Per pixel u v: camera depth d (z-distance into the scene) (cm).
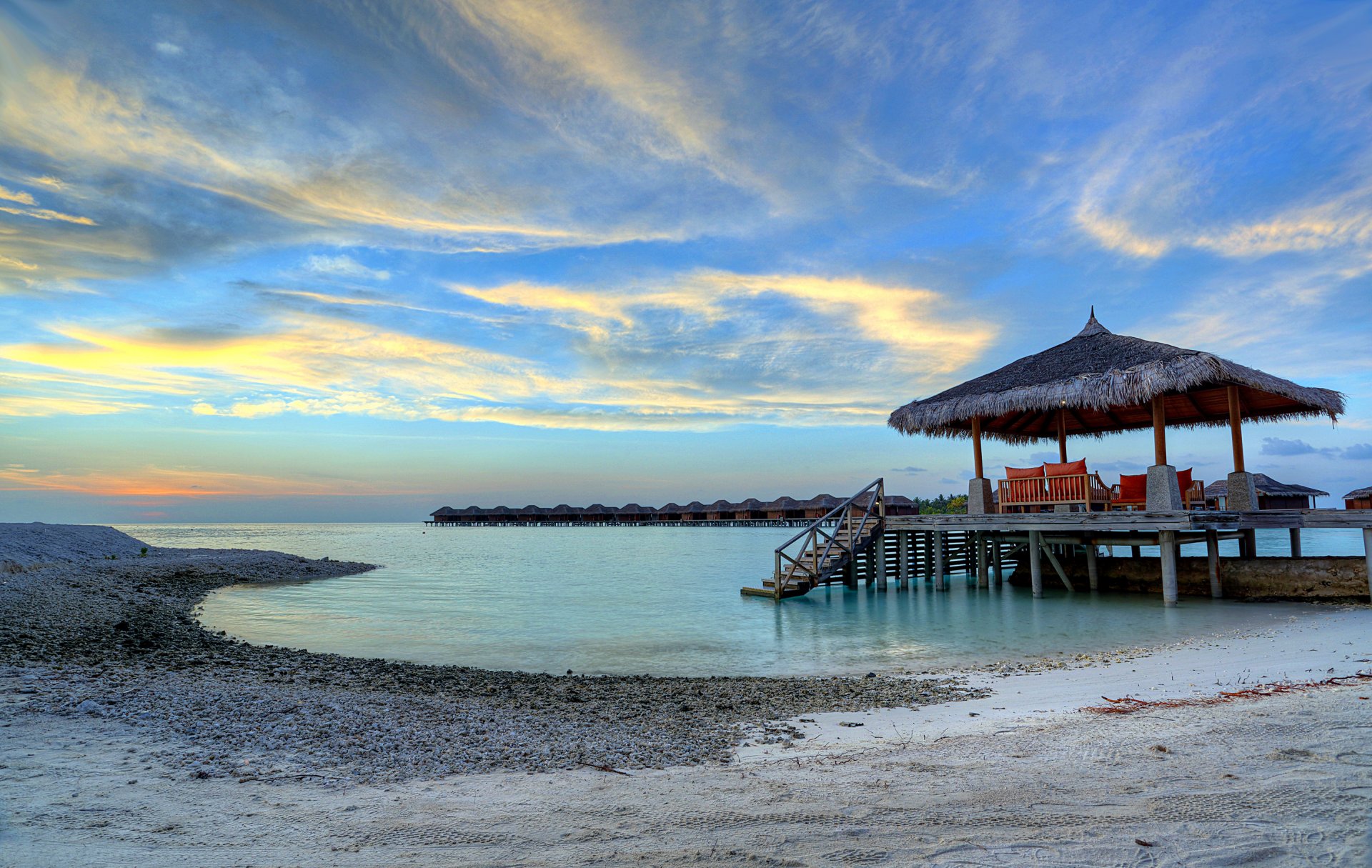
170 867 341
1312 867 308
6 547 2623
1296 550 1711
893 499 6331
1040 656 1103
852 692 867
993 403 1825
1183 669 886
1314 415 1933
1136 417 2272
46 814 411
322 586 2434
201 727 635
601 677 1012
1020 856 332
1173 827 356
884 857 336
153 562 2852
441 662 1159
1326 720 547
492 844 370
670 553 4616
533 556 4316
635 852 354
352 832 390
